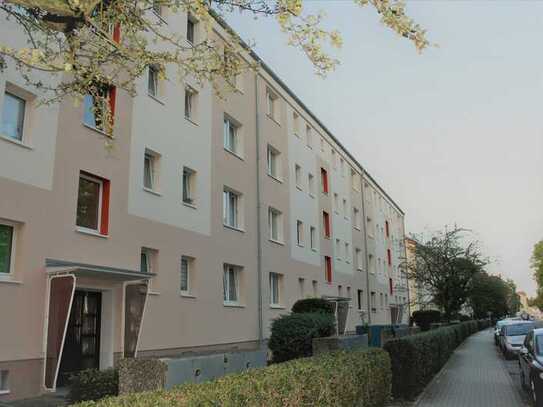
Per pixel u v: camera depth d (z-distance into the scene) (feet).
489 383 46.47
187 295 51.39
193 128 56.03
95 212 41.45
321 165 101.91
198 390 14.65
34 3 16.48
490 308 234.17
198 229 54.90
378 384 30.12
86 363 39.75
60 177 37.32
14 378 32.04
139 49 22.02
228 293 62.34
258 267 67.92
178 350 48.60
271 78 80.38
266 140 76.18
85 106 41.01
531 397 35.99
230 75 24.32
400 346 37.45
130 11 21.58
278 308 73.10
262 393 16.07
